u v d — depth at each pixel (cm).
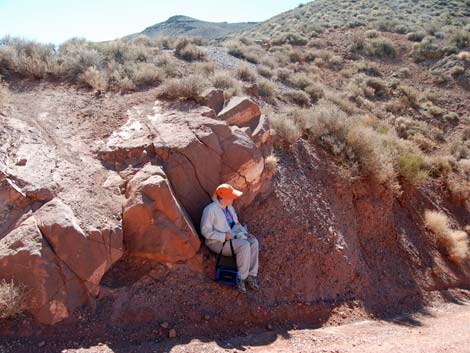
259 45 2762
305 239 778
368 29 3206
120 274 557
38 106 816
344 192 984
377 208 1041
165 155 675
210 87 936
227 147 727
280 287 687
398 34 3153
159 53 1508
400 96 2291
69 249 511
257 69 1830
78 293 507
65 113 808
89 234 538
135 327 516
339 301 745
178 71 1236
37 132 699
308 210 842
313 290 726
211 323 570
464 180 1479
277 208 788
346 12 3984
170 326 536
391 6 4056
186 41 1723
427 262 1065
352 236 922
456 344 593
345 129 1099
